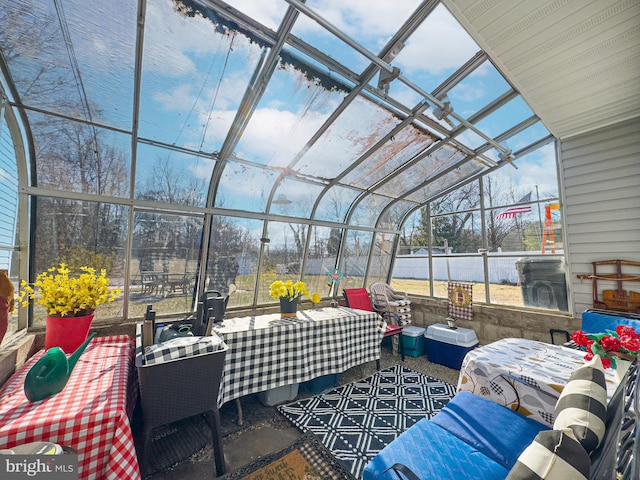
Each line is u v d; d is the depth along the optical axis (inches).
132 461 57.5
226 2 72.7
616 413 49.5
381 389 140.2
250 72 91.3
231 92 96.5
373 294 211.5
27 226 103.0
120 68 81.7
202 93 94.6
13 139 93.4
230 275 160.7
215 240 150.7
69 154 103.5
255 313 168.1
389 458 60.0
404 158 162.1
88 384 69.1
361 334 149.8
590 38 87.9
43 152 100.4
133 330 124.6
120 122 99.3
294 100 105.3
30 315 105.7
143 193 124.2
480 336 185.0
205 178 136.3
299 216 182.2
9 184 93.1
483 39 89.4
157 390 73.2
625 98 117.0
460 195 203.9
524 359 95.3
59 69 79.0
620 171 134.5
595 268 140.4
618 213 134.6
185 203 136.6
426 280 226.4
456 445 64.4
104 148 106.5
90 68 80.2
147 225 129.1
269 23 79.9
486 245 188.5
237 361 106.2
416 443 64.9
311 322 128.9
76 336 86.8
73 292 87.7
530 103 121.1
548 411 75.9
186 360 77.0
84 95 87.6
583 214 145.2
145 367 70.9
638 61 96.9
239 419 109.0
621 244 133.3
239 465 86.4
